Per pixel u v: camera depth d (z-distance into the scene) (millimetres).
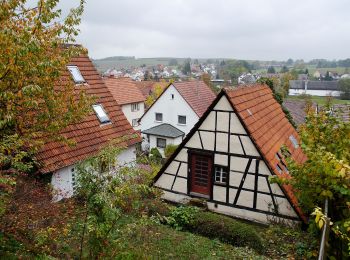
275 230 11312
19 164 7578
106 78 42875
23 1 7461
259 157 12359
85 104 9555
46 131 8875
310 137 8789
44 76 7438
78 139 13219
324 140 8680
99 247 6184
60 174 11898
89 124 14203
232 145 12789
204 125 13156
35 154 10859
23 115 7941
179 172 14031
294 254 9633
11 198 8133
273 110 17641
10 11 7188
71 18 8227
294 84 104500
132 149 15805
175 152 13852
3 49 6293
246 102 14133
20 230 7402
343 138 8289
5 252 6578
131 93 43000
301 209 11297
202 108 35219
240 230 10219
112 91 41062
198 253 9133
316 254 8766
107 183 6176
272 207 12336
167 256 8695
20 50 6148
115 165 6535
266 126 14594
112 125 15414
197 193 13828
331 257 6934
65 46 9891
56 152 11867
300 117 33812
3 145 7055
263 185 12430
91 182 6191
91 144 13570
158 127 35531
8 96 6289
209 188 13547
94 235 6203
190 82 37562
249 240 9992
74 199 10188
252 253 9461
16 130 7965
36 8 7668
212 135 13094
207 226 10656
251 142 12430
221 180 13328
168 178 14281
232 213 13109
